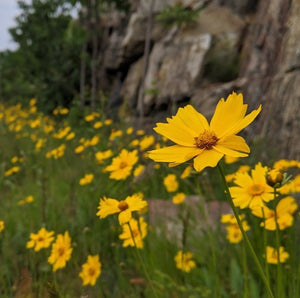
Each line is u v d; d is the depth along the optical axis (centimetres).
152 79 178
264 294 32
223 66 150
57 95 236
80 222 47
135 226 31
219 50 154
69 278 36
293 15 74
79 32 231
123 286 37
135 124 130
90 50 255
